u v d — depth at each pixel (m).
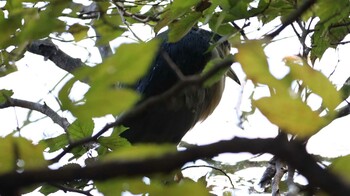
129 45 2.39
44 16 3.80
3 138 2.81
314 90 2.69
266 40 3.03
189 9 5.58
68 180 2.23
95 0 6.35
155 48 2.40
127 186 2.94
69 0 4.45
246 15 5.59
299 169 2.33
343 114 5.81
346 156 2.74
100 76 2.47
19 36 3.98
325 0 5.05
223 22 5.69
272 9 5.83
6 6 4.83
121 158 2.51
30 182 2.20
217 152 2.33
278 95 2.52
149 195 2.85
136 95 2.53
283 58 2.77
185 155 2.31
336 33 6.32
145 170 2.27
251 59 2.58
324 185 2.29
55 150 5.49
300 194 3.29
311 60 6.30
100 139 5.21
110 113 2.54
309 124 2.49
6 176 2.18
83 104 2.53
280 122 2.49
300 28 5.67
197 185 2.66
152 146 2.64
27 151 2.82
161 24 6.06
